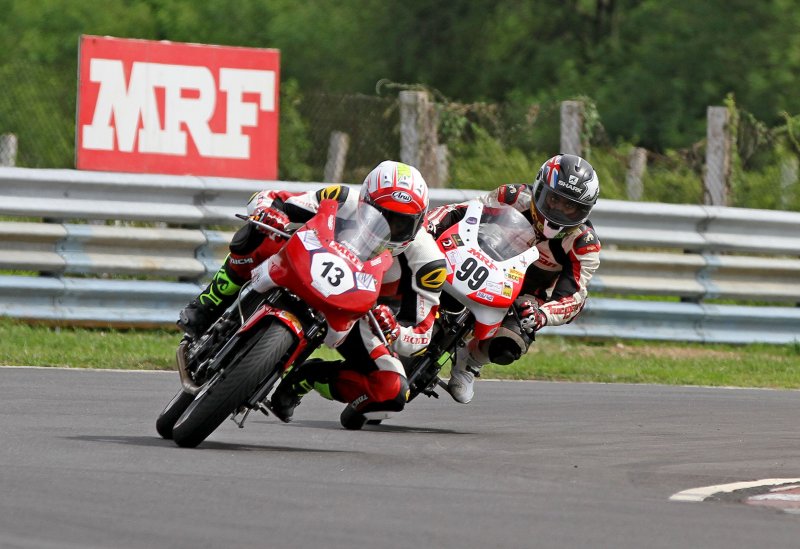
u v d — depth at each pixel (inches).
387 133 2246.6
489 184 2289.6
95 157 1840.6
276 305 861.2
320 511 676.1
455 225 1064.8
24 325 1593.3
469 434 1064.8
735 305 1932.8
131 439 906.7
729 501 775.1
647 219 1878.7
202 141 1895.9
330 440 984.3
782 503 773.9
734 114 2150.6
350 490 746.2
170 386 1242.0
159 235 1670.8
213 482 745.0
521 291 1144.8
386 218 904.9
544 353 1706.4
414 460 889.5
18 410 1025.5
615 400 1333.7
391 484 777.6
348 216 896.3
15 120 2509.8
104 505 661.9
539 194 1091.3
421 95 1984.5
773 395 1453.0
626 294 1849.2
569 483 818.2
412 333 979.3
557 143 2384.4
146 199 1691.7
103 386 1213.1
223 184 1722.4
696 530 674.2
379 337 946.1
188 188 1700.3
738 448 1029.8
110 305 1643.7
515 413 1211.2
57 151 2513.5
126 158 1856.5
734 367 1702.8
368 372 962.7
